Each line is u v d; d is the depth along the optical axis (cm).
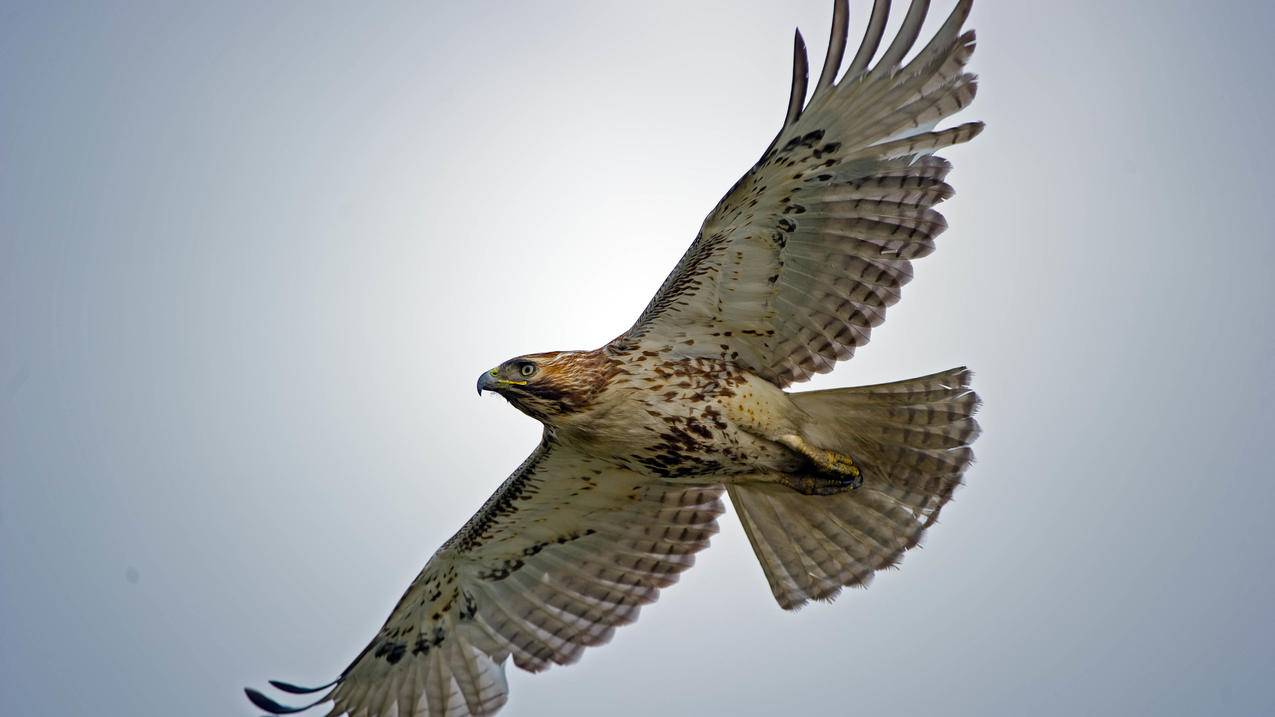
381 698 1497
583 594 1511
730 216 1288
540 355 1377
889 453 1371
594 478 1450
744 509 1471
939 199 1229
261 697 1457
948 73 1214
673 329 1347
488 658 1510
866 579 1420
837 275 1286
